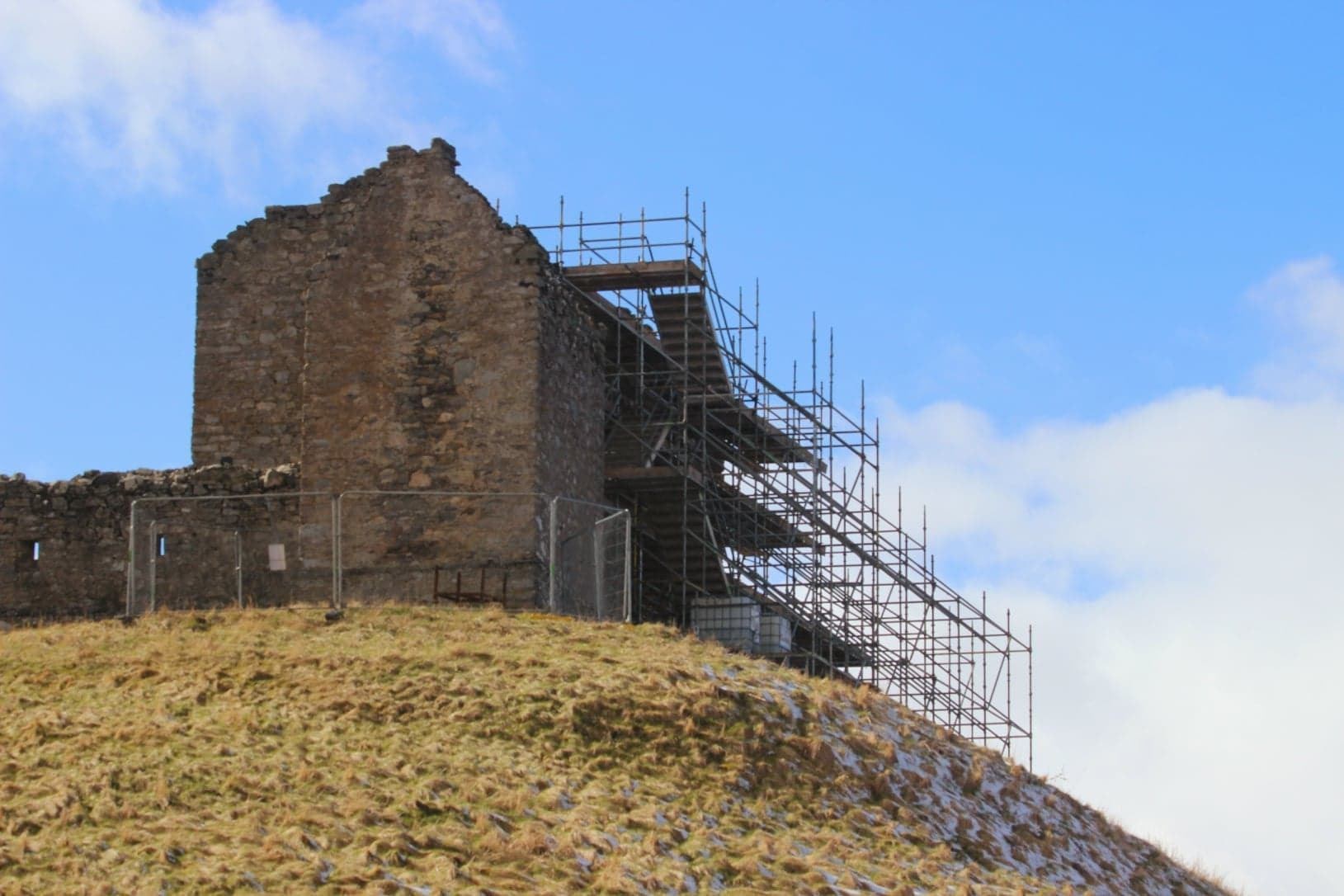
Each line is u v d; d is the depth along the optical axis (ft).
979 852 94.27
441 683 99.09
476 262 131.34
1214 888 105.50
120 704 96.07
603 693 98.22
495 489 128.47
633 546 151.64
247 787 84.94
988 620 152.97
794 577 155.02
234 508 128.26
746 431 161.48
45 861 76.54
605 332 145.69
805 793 94.43
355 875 76.79
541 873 80.23
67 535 128.98
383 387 130.82
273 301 139.85
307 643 105.91
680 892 80.89
